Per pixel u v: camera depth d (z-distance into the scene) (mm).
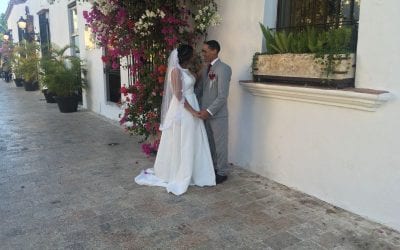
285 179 4254
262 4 4258
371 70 3258
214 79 4230
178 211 3668
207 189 4223
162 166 4379
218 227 3340
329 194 3764
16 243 3066
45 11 13430
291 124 4062
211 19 4637
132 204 3830
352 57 3389
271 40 4137
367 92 3143
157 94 4996
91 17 5246
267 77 4184
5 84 18797
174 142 4227
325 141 3715
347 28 3434
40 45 14352
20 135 6934
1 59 22391
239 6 4555
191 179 4340
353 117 3420
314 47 3596
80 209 3707
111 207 3756
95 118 8672
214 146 4586
